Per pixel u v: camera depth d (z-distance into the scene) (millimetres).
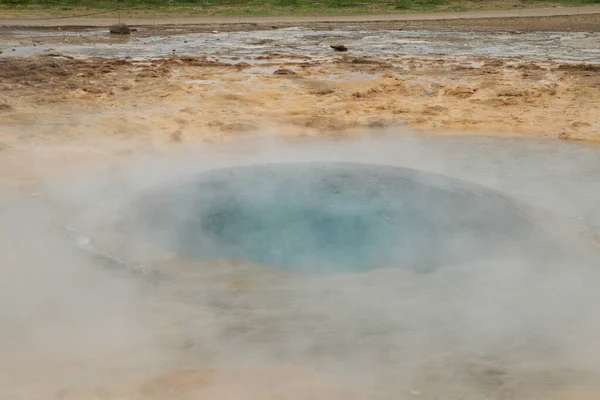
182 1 38906
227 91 13680
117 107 12273
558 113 12039
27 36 24547
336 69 16797
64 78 14961
